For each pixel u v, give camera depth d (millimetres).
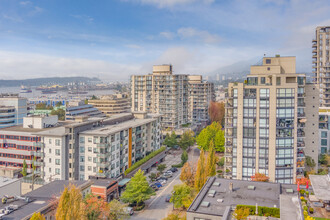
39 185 112375
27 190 114125
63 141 116750
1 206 71812
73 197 58719
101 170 116312
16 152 136250
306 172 108500
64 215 57062
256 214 55781
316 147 110625
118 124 143125
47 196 78500
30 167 133875
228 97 108688
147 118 166625
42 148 119188
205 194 68875
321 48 196125
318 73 197125
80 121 127812
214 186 74125
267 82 105438
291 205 47844
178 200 98250
